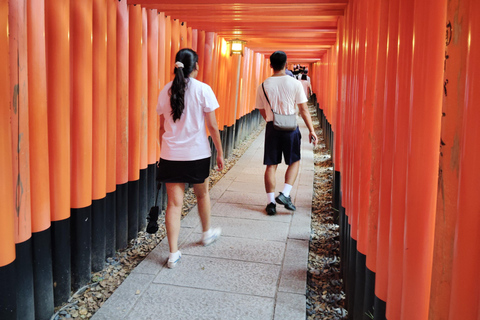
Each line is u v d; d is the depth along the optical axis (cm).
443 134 145
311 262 394
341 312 312
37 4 255
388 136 210
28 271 262
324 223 500
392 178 196
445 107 144
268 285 334
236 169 772
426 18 159
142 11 435
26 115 248
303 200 571
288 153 496
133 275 344
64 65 286
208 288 327
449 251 146
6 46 215
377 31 255
